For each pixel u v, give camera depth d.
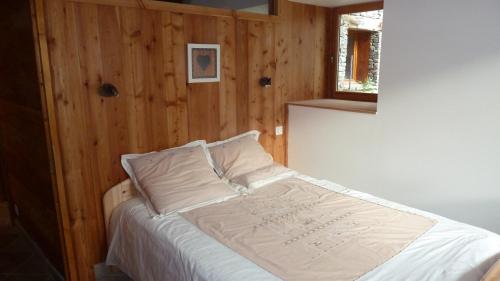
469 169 2.60
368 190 3.25
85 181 2.55
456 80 2.55
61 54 2.32
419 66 2.73
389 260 1.85
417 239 2.05
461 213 2.69
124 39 2.58
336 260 1.86
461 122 2.58
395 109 2.92
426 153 2.80
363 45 3.78
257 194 2.77
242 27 3.24
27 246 3.24
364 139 3.19
